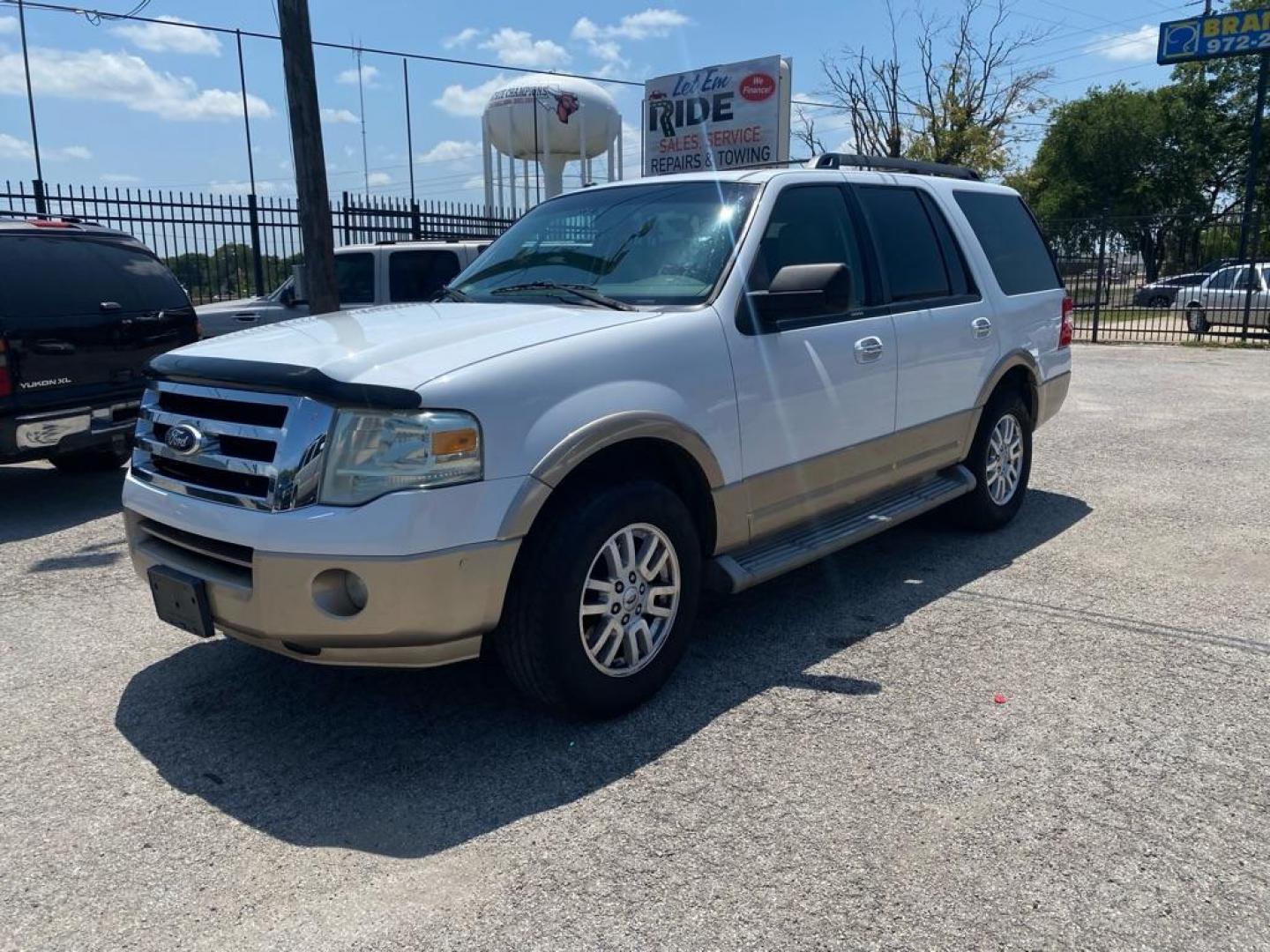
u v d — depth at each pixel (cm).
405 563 301
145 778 331
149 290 752
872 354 462
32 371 656
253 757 344
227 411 338
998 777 320
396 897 266
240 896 268
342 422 308
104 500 735
